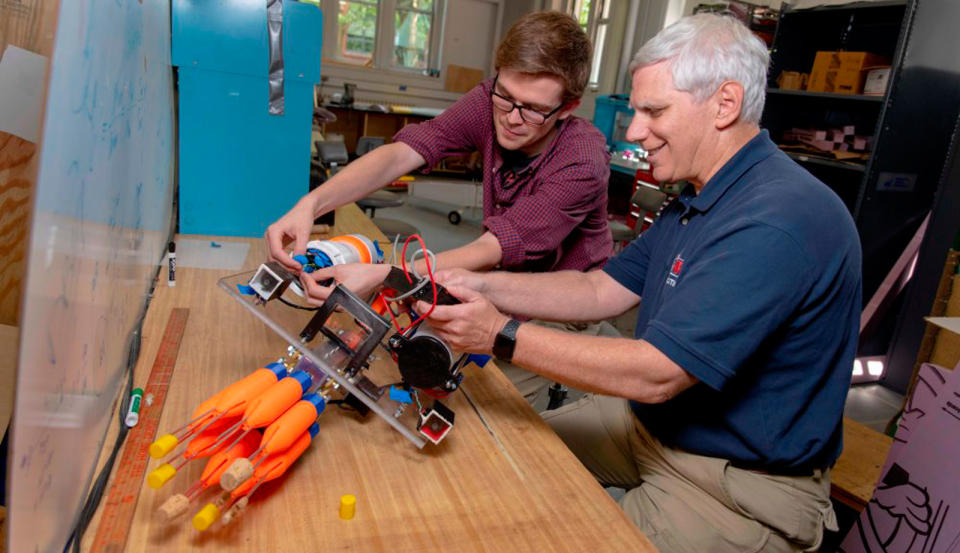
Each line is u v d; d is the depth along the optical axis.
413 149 1.43
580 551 0.73
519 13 7.38
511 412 1.01
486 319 0.87
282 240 1.13
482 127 1.44
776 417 1.01
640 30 5.38
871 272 3.05
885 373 3.20
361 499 0.76
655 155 1.05
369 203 3.51
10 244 0.89
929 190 3.00
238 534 0.68
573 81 1.20
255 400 0.73
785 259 0.85
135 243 1.01
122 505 0.69
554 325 1.72
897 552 1.45
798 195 0.90
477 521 0.75
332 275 0.96
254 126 1.55
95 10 0.64
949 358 2.42
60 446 0.57
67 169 0.54
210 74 1.48
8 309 0.92
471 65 7.62
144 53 1.03
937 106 2.82
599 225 1.52
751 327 0.84
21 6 0.79
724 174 1.01
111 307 0.80
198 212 1.59
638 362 0.84
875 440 1.89
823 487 1.09
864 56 2.93
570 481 0.85
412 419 0.90
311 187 1.91
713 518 1.06
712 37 0.96
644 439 1.20
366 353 0.86
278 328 0.85
